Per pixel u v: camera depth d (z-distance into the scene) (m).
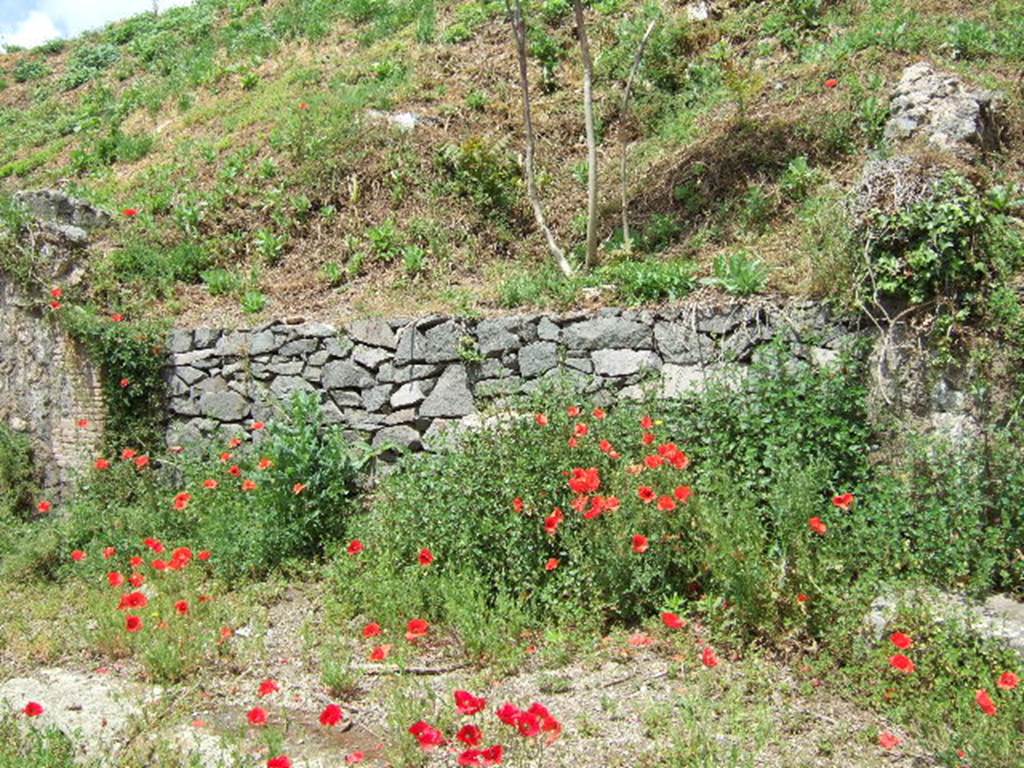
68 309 6.72
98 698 3.83
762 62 8.17
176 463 6.27
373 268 7.12
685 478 4.31
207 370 6.50
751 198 6.41
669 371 5.36
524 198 7.57
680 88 8.46
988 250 4.70
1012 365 4.50
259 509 5.26
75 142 11.38
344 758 3.25
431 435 5.85
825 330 4.96
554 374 5.58
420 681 3.79
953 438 4.50
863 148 6.50
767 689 3.45
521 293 6.02
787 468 4.15
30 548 5.62
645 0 9.65
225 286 7.20
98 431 6.57
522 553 4.32
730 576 3.81
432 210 7.48
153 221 8.01
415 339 5.95
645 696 3.47
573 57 9.23
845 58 7.44
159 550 4.74
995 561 3.88
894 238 4.73
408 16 11.09
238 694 3.83
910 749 3.09
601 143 8.19
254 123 9.42
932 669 3.39
